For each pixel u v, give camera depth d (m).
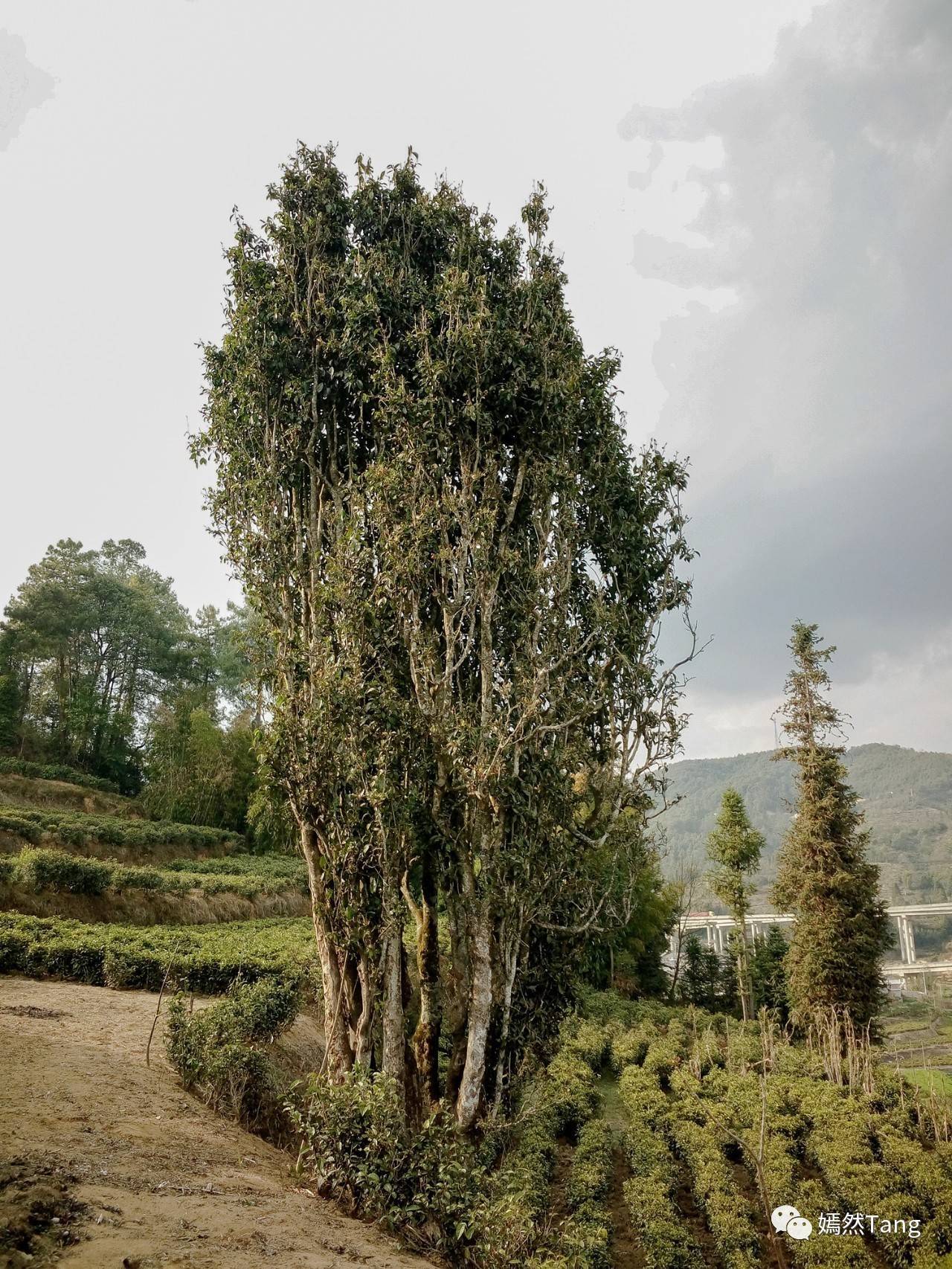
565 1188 14.99
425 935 12.41
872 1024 28.36
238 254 14.01
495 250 14.56
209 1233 6.27
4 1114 8.55
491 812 11.45
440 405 12.48
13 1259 5.12
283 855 46.25
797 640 32.50
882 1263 12.38
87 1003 16.55
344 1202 8.77
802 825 30.73
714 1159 15.12
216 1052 12.19
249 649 13.48
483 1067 11.17
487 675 12.11
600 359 14.27
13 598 50.38
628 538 13.63
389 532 12.12
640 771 13.16
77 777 46.88
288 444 13.56
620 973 39.62
